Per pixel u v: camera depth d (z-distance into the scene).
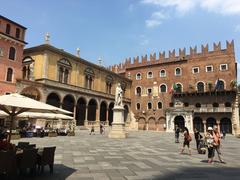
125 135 29.73
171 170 10.23
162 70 63.44
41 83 39.59
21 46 38.25
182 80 59.91
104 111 59.06
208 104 55.25
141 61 67.44
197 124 55.84
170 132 54.75
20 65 37.81
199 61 58.31
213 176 9.23
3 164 7.53
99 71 56.03
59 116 25.70
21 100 9.20
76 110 50.88
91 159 12.59
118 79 63.00
